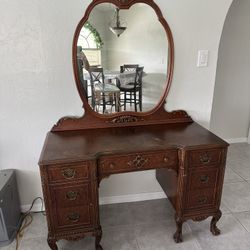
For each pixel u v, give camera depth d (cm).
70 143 147
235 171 256
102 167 139
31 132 172
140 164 143
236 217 187
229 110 311
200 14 167
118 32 159
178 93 183
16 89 160
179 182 151
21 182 184
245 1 267
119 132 165
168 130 169
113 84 168
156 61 170
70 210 141
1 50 151
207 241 165
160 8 161
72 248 160
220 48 279
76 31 153
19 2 144
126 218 187
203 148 143
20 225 179
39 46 154
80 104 169
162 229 176
